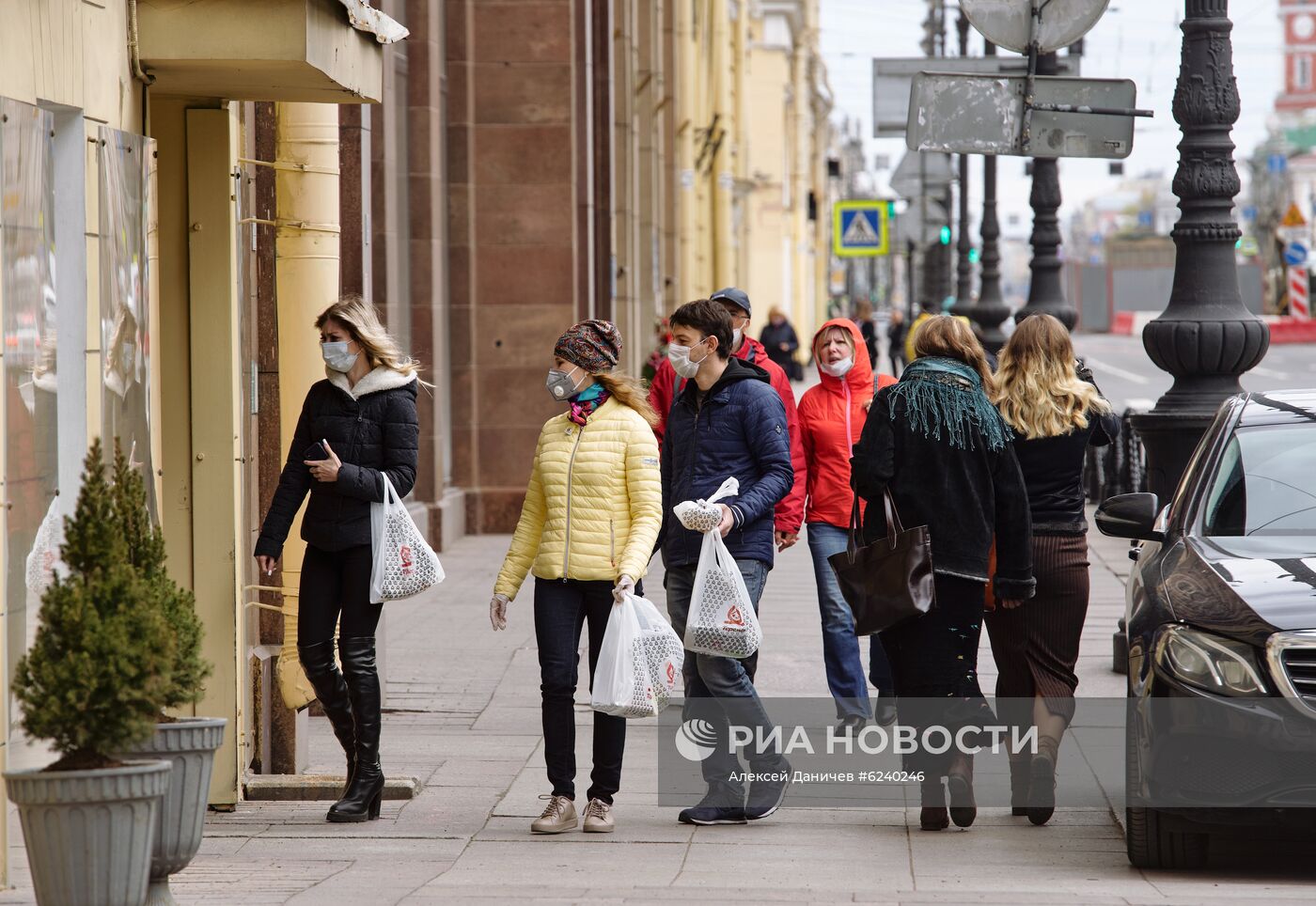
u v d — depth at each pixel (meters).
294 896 20.20
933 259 161.62
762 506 24.14
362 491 24.16
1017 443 24.59
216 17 23.20
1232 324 35.06
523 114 62.00
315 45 23.55
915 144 31.31
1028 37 31.23
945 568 23.67
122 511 17.84
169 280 25.66
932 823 24.38
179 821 18.69
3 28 19.17
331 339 24.48
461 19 61.56
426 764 29.25
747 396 24.66
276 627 28.67
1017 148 31.25
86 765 17.05
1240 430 25.67
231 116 25.84
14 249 19.41
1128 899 19.94
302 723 28.58
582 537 23.95
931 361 24.11
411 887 20.86
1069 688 24.77
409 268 57.66
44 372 20.44
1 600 19.02
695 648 23.95
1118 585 49.78
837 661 30.94
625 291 84.06
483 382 62.50
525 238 62.19
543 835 24.27
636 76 94.06
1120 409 95.00
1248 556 22.92
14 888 19.80
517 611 46.06
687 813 24.91
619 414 24.12
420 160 57.62
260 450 28.75
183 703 17.67
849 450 31.08
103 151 22.17
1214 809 20.95
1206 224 35.28
